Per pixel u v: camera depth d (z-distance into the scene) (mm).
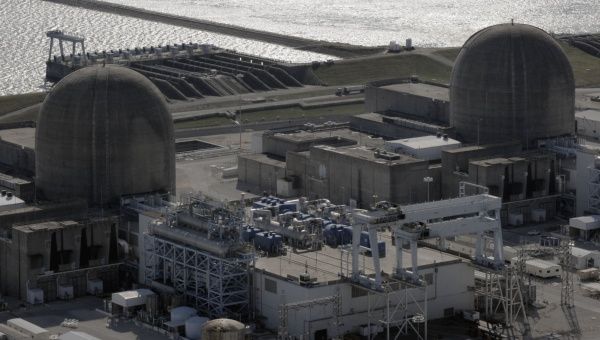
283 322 198000
